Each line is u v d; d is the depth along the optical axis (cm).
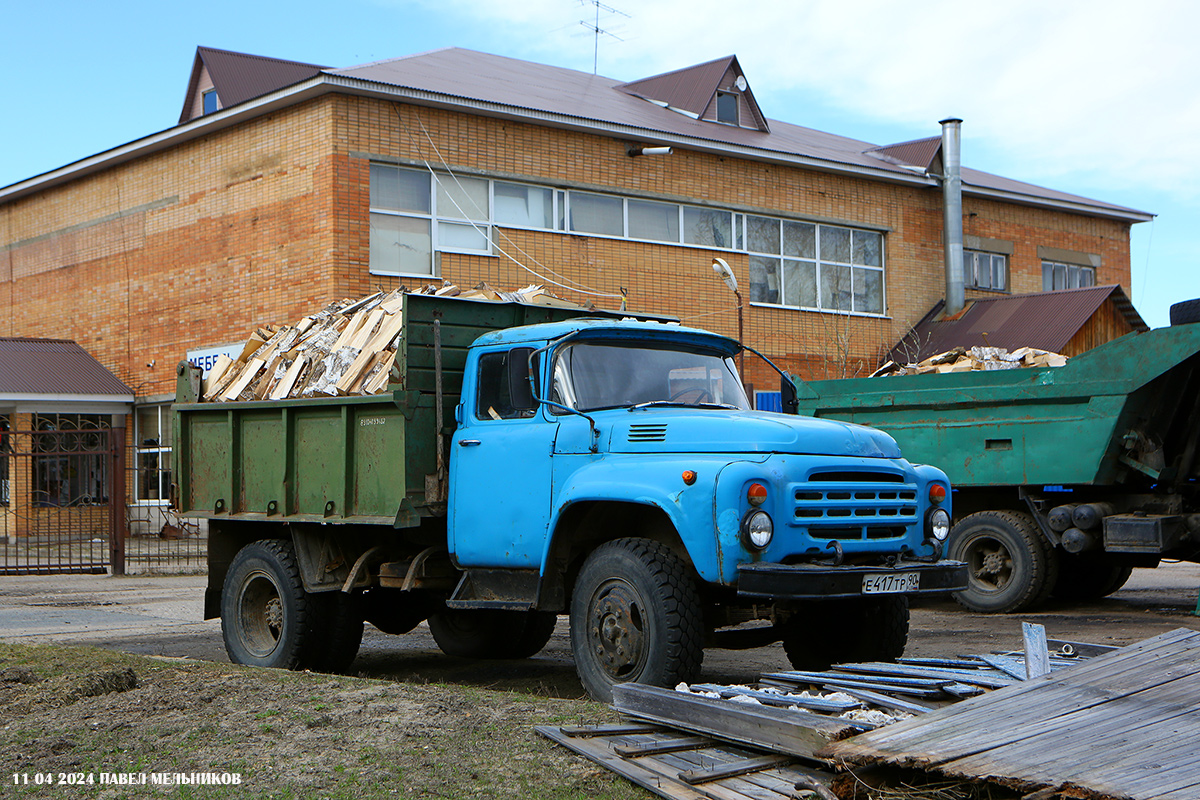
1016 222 3288
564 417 758
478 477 799
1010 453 1234
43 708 670
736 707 551
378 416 842
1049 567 1219
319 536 911
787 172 2798
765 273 2769
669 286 2573
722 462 671
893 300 2998
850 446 708
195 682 736
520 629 1008
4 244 2998
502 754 556
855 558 694
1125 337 1146
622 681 690
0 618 1280
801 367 2806
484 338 822
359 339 917
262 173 2252
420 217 2209
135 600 1477
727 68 2897
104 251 2670
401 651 1087
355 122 2131
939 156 3100
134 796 503
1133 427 1165
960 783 458
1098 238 3500
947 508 750
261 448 952
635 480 694
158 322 2516
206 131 2348
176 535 2330
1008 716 499
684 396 801
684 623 669
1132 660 569
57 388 2514
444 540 866
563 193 2409
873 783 472
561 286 2394
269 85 2762
